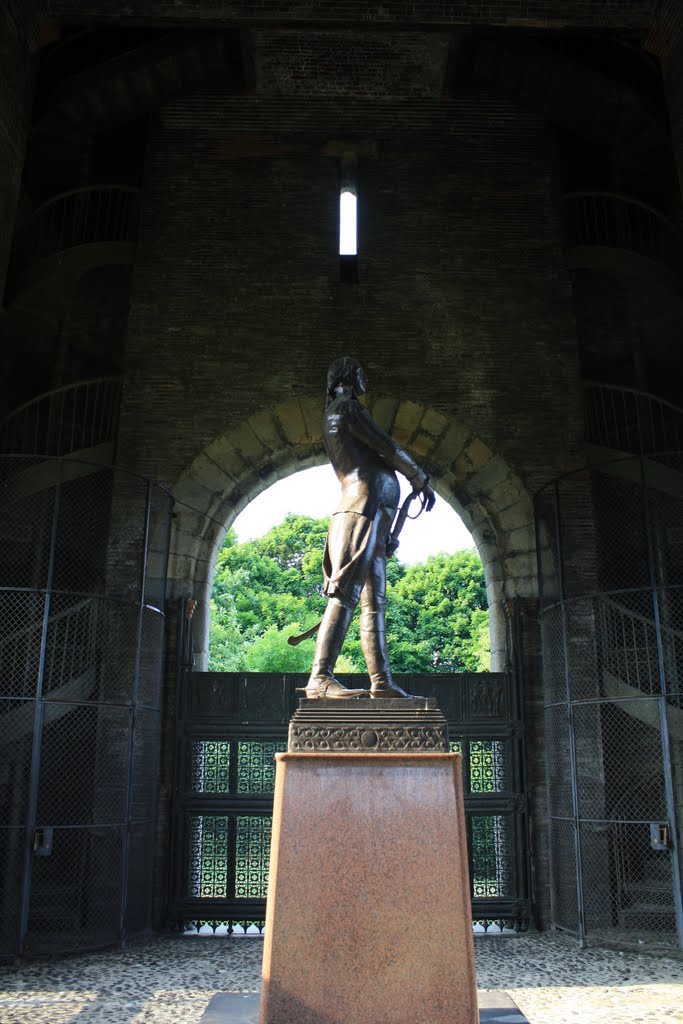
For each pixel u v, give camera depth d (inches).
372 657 213.2
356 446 231.5
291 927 171.5
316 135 594.6
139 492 505.0
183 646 483.2
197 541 510.3
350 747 188.2
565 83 560.1
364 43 565.0
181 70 564.4
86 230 595.2
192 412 526.9
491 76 571.2
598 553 501.4
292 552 1608.0
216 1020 231.3
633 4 436.1
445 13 440.5
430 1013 167.2
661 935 405.1
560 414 533.0
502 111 599.8
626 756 464.8
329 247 567.2
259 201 576.1
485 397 535.8
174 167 581.6
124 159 629.3
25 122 470.6
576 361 545.0
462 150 595.2
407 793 181.6
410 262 565.3
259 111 596.4
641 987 316.5
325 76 584.1
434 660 1389.0
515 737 472.1
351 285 557.3
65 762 465.7
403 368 539.5
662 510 516.1
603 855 432.8
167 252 559.5
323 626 213.9
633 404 575.5
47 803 462.6
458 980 169.5
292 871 175.3
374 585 220.7
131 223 596.1
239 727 468.1
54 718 425.4
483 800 464.4
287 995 167.6
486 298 558.6
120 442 517.0
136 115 589.3
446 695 481.7
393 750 188.1
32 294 546.0
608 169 631.2
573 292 597.6
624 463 509.7
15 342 569.6
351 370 242.4
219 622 1371.8
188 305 548.1
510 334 550.6
